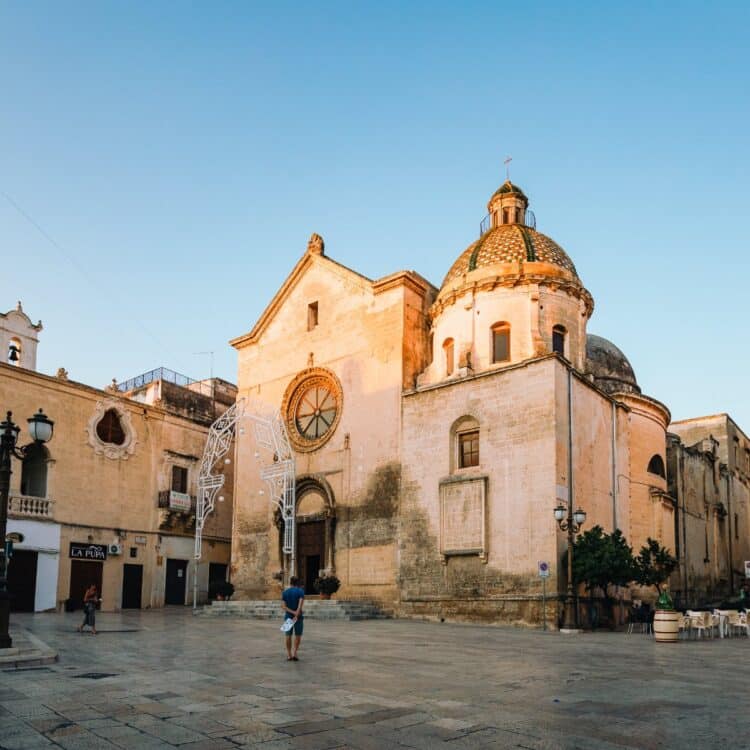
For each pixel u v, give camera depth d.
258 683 12.79
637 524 36.59
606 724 9.52
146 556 42.41
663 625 21.52
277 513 40.66
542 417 30.72
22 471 38.00
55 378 39.00
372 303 39.22
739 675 14.08
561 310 35.75
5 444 16.67
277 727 9.33
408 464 35.12
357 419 38.09
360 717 9.92
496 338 35.62
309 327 42.31
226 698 11.30
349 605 32.88
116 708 10.52
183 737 8.83
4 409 36.72
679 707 10.66
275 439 39.72
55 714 10.12
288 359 42.84
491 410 32.47
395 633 24.36
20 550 35.97
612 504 34.41
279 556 40.03
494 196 41.47
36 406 38.16
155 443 44.22
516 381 31.91
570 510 29.77
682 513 42.94
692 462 46.34
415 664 15.62
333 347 40.50
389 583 34.44
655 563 32.34
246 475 43.38
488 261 36.78
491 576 30.75
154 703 10.89
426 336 39.12
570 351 35.59
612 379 42.59
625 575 28.39
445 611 31.84
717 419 56.25
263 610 33.53
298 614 16.33
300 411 41.91
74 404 39.88
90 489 39.97
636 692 11.98
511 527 30.56
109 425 42.00
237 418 41.16
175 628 26.25
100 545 39.91
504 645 20.28
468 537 31.75
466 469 33.06
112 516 40.88
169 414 45.31
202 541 46.09
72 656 16.97
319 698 11.31
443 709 10.48
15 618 31.17
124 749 8.30
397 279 38.09
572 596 27.73
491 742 8.59
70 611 37.50
